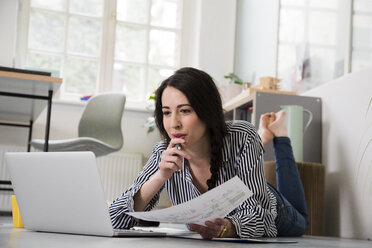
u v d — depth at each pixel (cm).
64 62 440
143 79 460
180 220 109
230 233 116
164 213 105
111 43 453
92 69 448
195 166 135
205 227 112
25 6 432
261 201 132
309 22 292
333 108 250
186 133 119
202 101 118
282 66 332
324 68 269
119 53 457
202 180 137
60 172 108
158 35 468
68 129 416
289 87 318
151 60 464
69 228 110
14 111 338
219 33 450
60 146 332
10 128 399
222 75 445
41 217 116
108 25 454
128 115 436
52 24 441
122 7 462
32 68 370
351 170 226
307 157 258
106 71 450
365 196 212
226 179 133
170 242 100
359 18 233
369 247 124
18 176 118
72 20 446
